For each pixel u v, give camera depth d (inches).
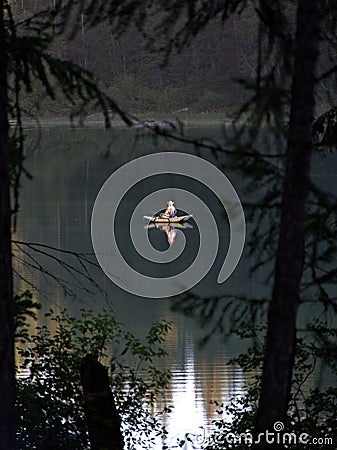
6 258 335.6
